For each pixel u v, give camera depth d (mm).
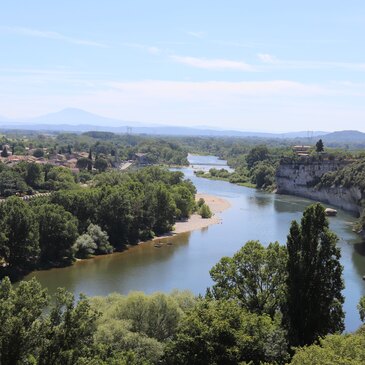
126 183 175000
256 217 189125
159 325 53750
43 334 35938
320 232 52625
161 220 158875
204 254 129250
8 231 107500
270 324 46656
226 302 47375
